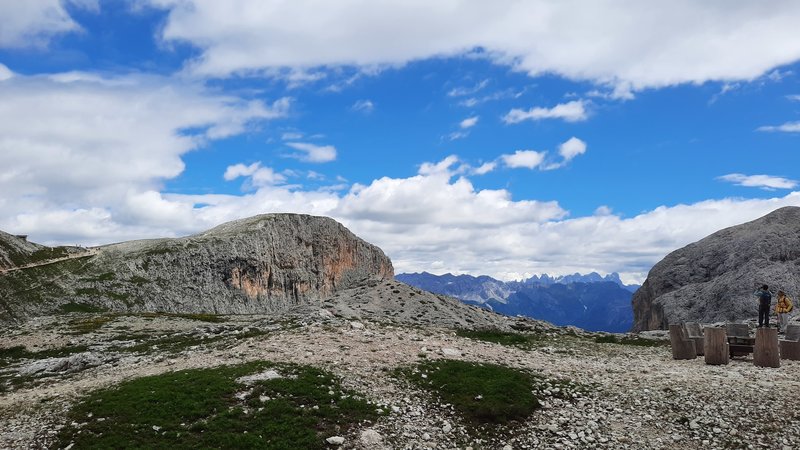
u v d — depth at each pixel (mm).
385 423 23953
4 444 21797
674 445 22422
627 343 46562
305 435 22391
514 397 26859
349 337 36031
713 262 115062
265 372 28016
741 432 22812
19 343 58000
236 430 22531
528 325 59531
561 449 22703
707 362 33844
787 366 32188
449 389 27547
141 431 22359
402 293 74562
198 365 31219
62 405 25484
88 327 67688
